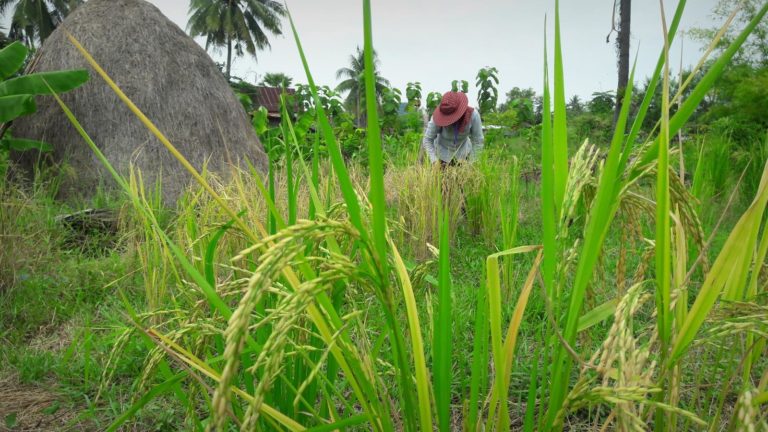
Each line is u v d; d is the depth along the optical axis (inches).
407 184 195.6
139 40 291.3
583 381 35.0
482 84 562.6
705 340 35.5
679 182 37.7
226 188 136.6
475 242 194.5
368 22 28.7
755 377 72.7
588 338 53.9
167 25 308.5
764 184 32.3
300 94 458.6
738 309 36.1
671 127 34.5
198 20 2012.8
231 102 319.0
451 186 193.6
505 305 110.1
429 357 82.4
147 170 265.9
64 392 88.6
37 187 238.1
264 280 24.9
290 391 49.6
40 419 81.4
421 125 526.9
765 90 272.7
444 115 227.1
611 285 115.0
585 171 36.3
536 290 118.6
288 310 27.9
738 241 32.2
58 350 107.2
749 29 28.7
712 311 37.9
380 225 32.3
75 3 1734.7
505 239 73.2
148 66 287.4
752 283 42.8
